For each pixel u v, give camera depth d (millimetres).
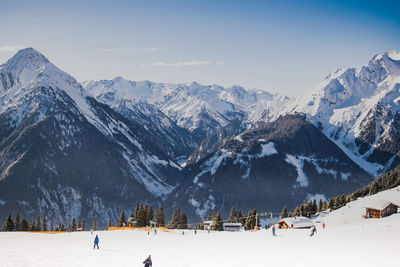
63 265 55312
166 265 58375
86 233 112375
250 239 96875
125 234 112688
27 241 81062
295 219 143500
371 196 167250
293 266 54719
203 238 105125
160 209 180125
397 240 72875
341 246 70875
